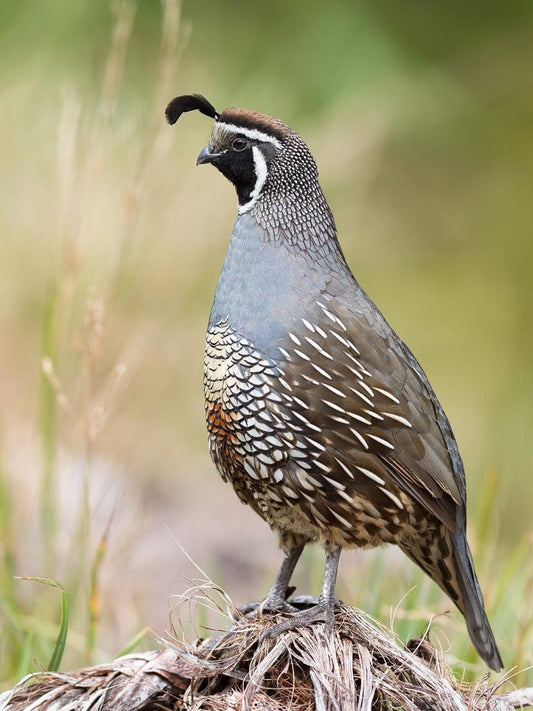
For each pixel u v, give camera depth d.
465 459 15.80
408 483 7.48
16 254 13.77
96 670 6.44
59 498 10.29
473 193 19.00
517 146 19.05
